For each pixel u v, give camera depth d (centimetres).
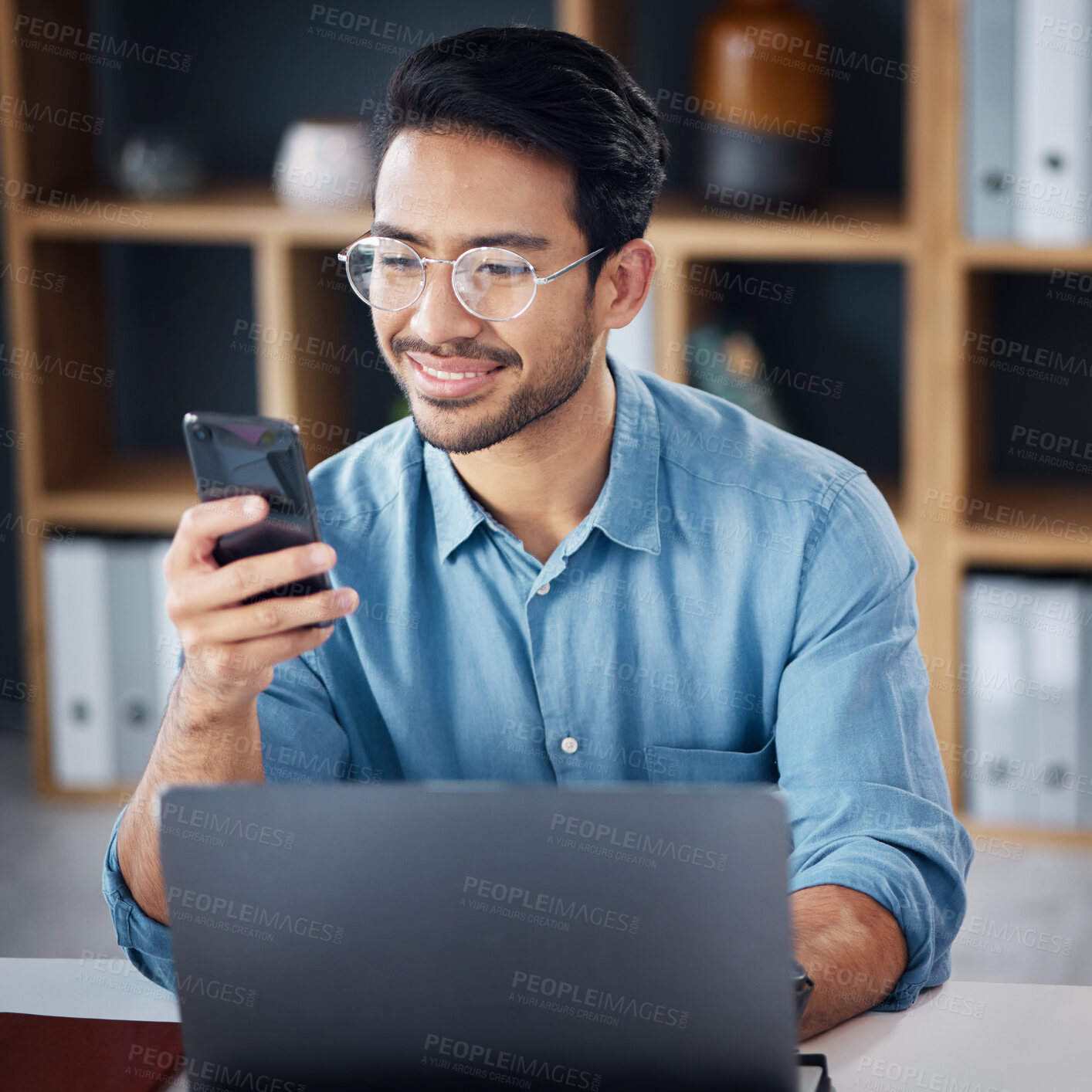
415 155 149
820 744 163
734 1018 107
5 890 322
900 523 336
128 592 354
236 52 372
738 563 173
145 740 362
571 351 155
